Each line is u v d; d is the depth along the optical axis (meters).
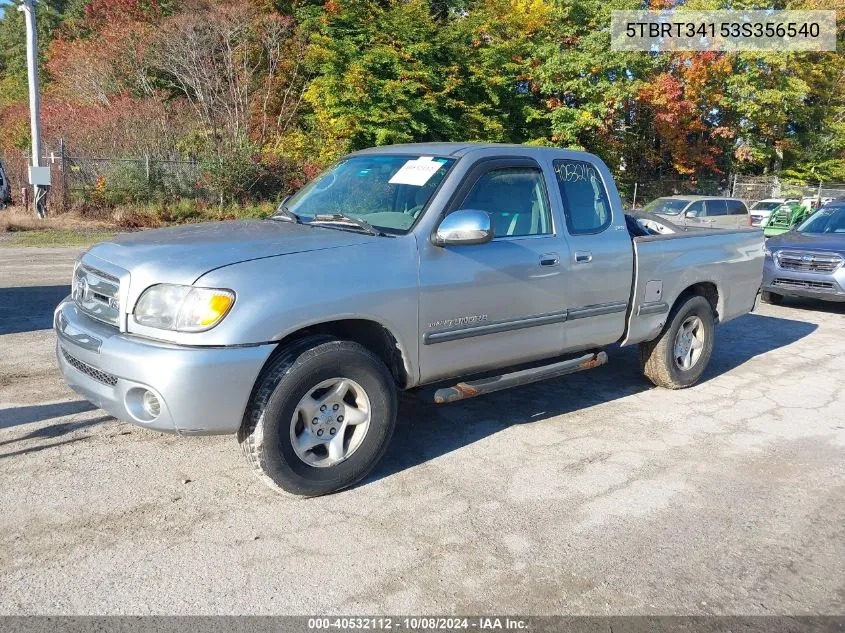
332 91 23.03
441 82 23.67
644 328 5.51
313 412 3.70
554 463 4.41
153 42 27.03
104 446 4.33
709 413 5.52
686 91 28.62
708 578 3.20
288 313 3.47
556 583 3.11
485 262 4.29
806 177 35.41
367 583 3.05
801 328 9.16
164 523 3.47
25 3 18.14
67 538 3.30
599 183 5.26
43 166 18.89
